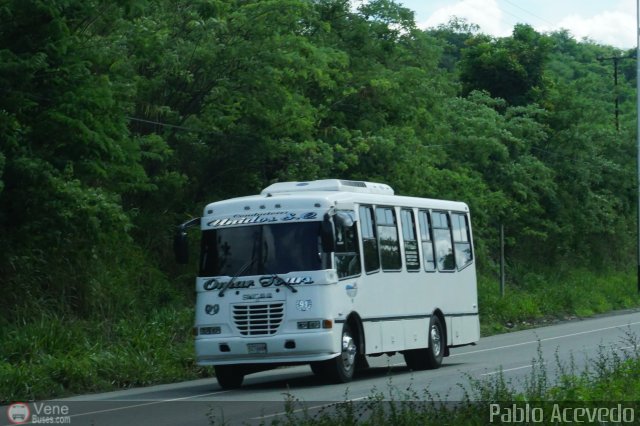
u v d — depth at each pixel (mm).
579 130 55250
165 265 30250
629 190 59875
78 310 25562
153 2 26656
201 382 22484
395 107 37094
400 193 35250
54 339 22344
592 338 31219
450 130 43312
